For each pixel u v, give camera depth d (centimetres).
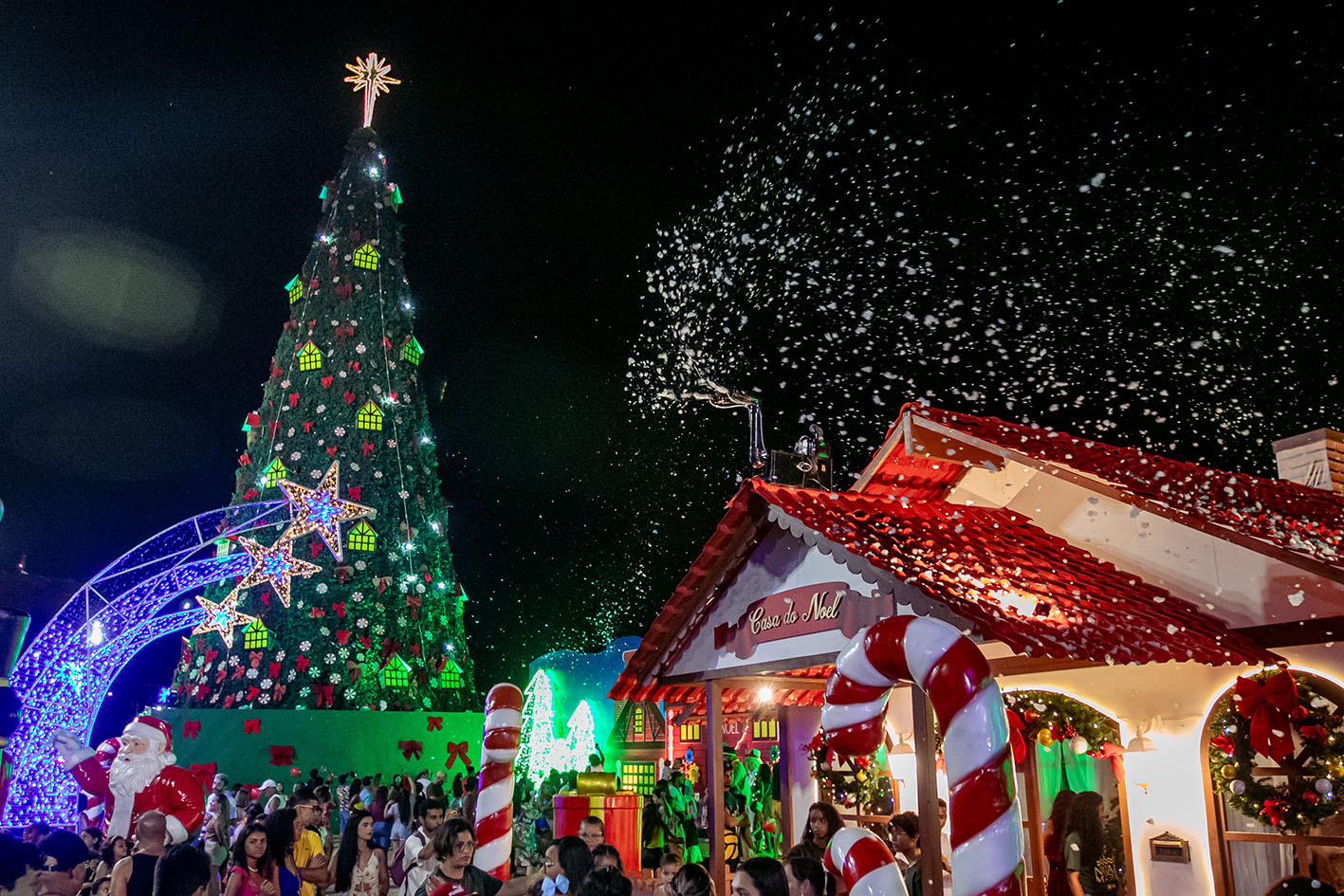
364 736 2822
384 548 3111
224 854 1077
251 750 2730
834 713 377
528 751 2578
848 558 839
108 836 734
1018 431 1102
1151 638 762
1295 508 1084
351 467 3114
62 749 802
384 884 813
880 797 1117
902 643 355
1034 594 802
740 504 989
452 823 600
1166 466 1122
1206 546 902
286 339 3309
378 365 3281
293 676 2859
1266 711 792
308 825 857
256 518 2902
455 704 3144
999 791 327
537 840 1299
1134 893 930
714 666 1038
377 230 3444
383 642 2988
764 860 477
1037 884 1001
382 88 3684
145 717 770
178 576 2022
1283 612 834
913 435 1052
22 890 477
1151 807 930
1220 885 868
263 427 3231
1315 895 528
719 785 1003
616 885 504
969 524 996
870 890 360
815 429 1242
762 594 998
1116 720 960
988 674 344
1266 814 821
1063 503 1052
